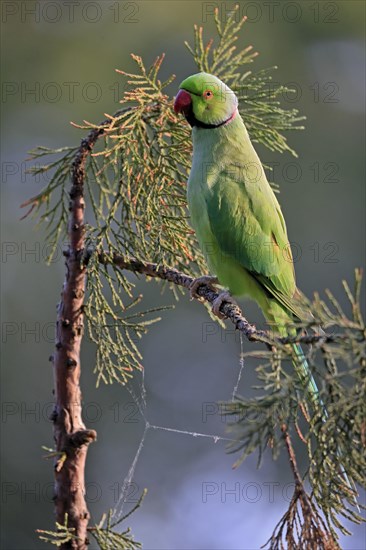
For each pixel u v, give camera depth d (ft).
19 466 47.09
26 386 48.42
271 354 12.82
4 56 52.95
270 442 13.88
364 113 52.95
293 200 50.62
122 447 48.65
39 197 20.63
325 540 14.65
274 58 52.90
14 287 49.16
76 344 17.94
